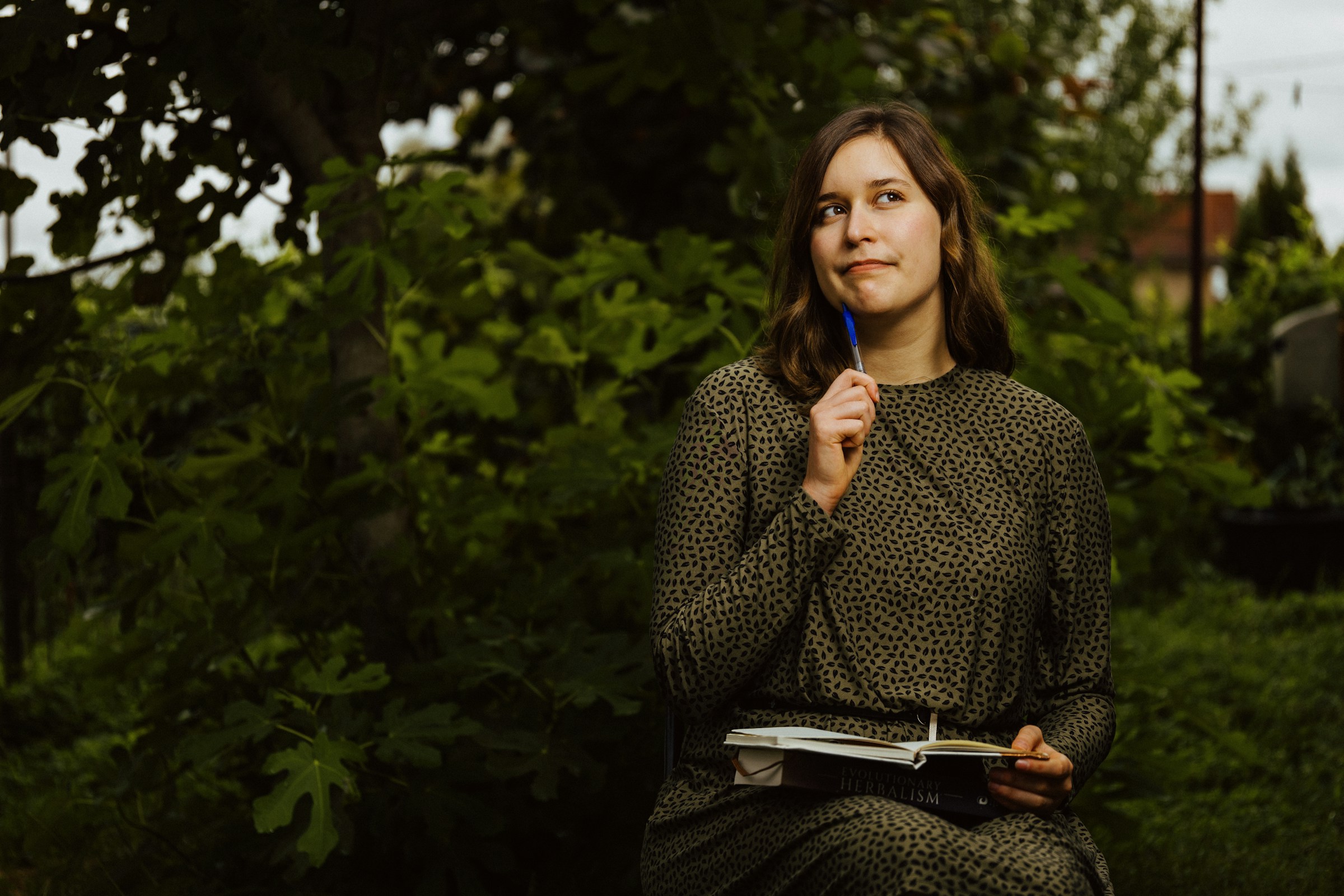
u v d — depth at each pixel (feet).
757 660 5.60
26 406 8.71
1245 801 12.43
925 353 6.36
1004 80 18.44
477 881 8.37
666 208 18.06
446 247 9.64
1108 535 6.36
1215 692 15.92
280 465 10.32
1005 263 9.42
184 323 10.05
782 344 6.38
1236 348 29.01
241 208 9.98
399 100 14.37
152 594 9.61
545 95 18.49
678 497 6.05
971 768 5.55
